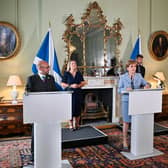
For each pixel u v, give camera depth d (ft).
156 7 18.48
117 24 16.88
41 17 15.05
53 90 9.44
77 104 13.66
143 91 9.91
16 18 14.65
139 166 9.30
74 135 12.57
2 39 14.38
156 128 14.83
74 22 15.79
